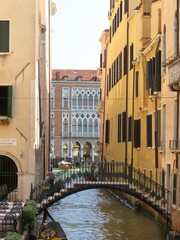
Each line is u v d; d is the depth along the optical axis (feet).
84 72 306.55
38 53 86.63
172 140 75.41
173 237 68.95
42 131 99.96
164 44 84.94
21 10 80.64
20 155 79.71
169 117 80.07
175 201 74.74
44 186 80.94
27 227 62.80
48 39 137.69
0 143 79.82
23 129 79.97
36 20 81.82
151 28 102.73
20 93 80.23
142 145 102.63
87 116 301.84
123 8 131.64
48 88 137.80
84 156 296.92
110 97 158.20
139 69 104.88
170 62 69.26
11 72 80.33
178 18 75.20
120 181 94.12
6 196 79.87
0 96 80.12
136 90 109.29
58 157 270.26
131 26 117.80
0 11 80.53
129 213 102.27
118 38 140.67
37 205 73.31
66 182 88.02
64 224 88.12
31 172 79.71
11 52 80.33
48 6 136.77
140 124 105.09
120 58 134.92
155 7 102.94
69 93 301.63
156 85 87.66
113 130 147.43
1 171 83.41
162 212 80.07
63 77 302.04
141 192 87.20
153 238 74.74
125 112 123.75
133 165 112.06
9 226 58.34
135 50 109.91
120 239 74.33
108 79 164.76
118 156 135.13
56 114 300.81
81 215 99.76
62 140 300.81
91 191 157.28
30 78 80.38
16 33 80.53
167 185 81.05
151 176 93.97
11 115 79.71
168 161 80.12
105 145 167.12
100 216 98.22
